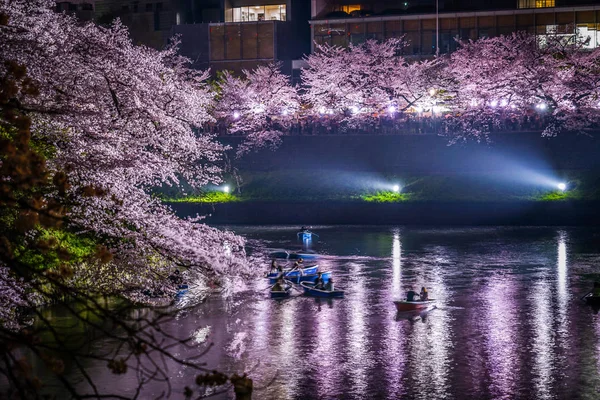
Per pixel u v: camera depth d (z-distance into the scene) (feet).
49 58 69.67
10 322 69.97
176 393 77.10
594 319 110.93
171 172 87.04
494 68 253.24
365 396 78.59
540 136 244.63
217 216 241.14
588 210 218.59
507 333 103.24
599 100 243.81
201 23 348.59
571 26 305.12
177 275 85.25
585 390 80.23
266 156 264.52
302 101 301.43
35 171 31.68
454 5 334.03
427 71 270.26
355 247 185.68
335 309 117.91
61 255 33.96
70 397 74.28
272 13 368.68
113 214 75.15
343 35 328.49
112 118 75.66
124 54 80.12
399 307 116.16
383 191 242.37
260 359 90.43
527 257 167.32
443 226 224.53
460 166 248.32
